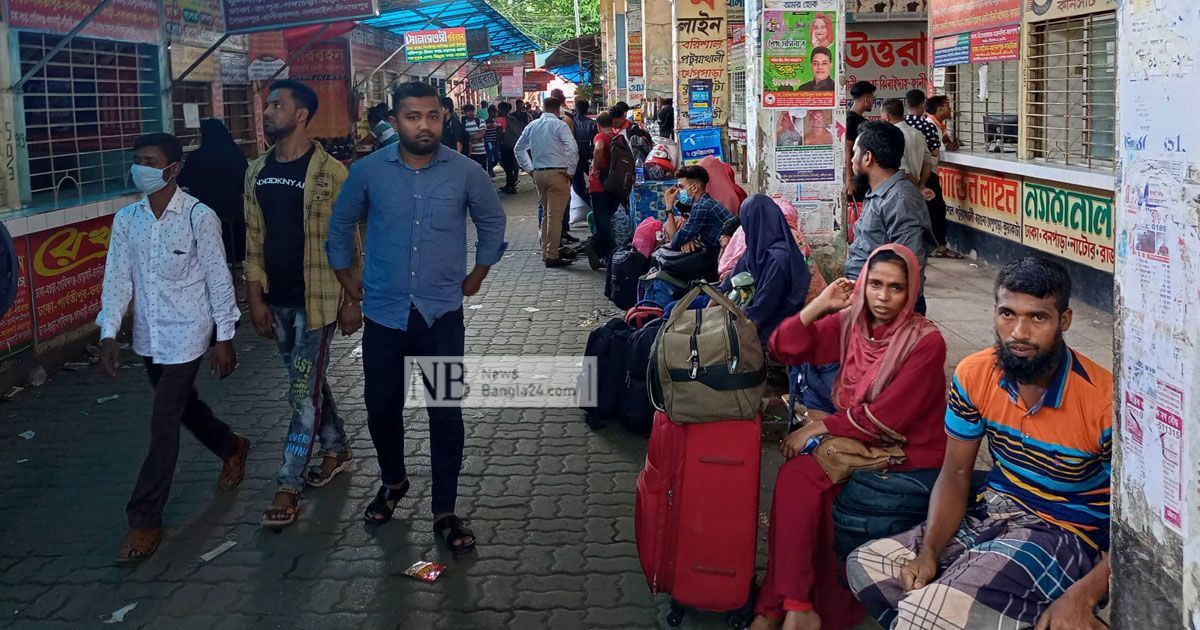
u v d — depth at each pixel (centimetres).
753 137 714
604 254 1115
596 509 470
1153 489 204
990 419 293
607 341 575
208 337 442
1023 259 279
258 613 379
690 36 1598
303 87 454
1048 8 870
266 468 528
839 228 701
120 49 891
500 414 608
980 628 269
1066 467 281
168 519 465
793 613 338
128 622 373
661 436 363
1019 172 929
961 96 1113
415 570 407
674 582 361
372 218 422
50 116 768
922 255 473
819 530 347
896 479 329
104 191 848
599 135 1095
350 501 484
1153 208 198
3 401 644
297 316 459
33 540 443
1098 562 278
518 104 2683
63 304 740
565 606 382
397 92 409
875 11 1484
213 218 437
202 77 1088
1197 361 186
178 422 438
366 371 435
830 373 394
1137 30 201
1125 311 212
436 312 423
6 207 696
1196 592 191
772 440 545
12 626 370
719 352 347
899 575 298
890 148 476
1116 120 213
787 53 683
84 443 567
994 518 298
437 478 436
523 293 995
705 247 709
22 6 712
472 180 426
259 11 923
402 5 1536
